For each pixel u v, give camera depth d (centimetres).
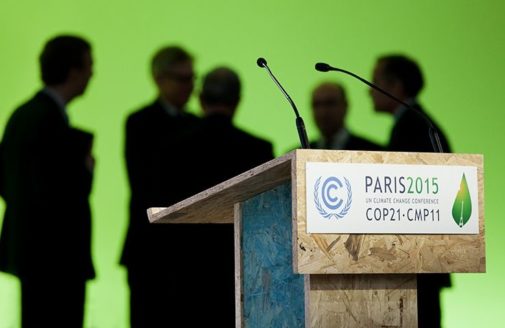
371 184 379
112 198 870
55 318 849
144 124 882
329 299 383
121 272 867
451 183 393
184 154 891
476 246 396
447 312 955
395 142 946
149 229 876
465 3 979
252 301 451
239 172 904
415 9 965
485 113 982
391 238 381
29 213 849
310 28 937
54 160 858
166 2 898
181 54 897
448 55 973
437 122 965
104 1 883
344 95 936
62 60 866
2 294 840
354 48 947
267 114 917
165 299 877
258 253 445
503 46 988
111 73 880
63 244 855
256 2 923
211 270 892
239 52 915
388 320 390
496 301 971
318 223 370
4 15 864
